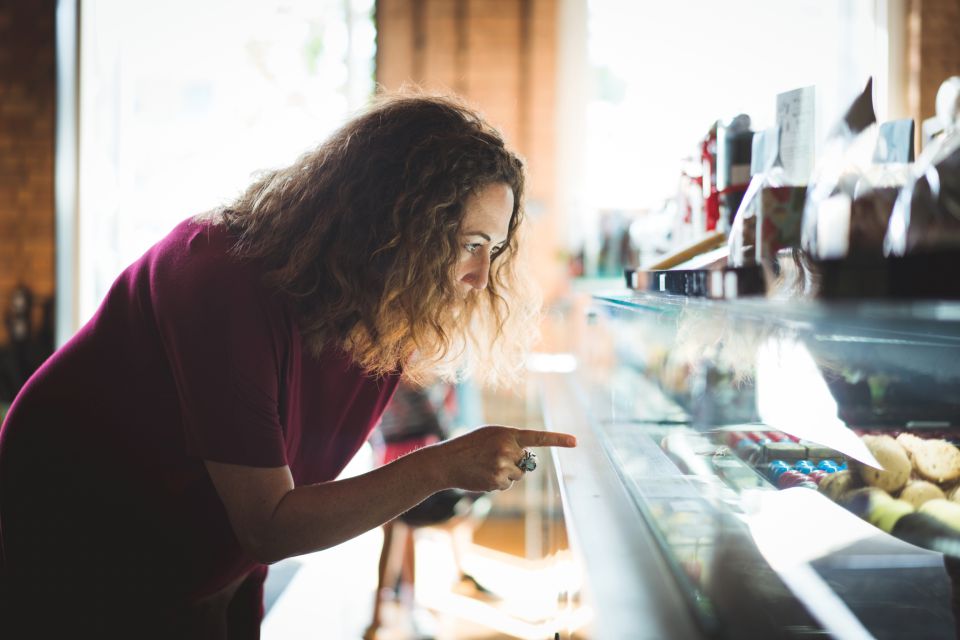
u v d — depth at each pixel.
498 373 1.51
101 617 1.23
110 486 1.20
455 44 4.36
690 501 0.96
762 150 1.13
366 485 1.05
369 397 1.36
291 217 1.15
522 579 3.53
